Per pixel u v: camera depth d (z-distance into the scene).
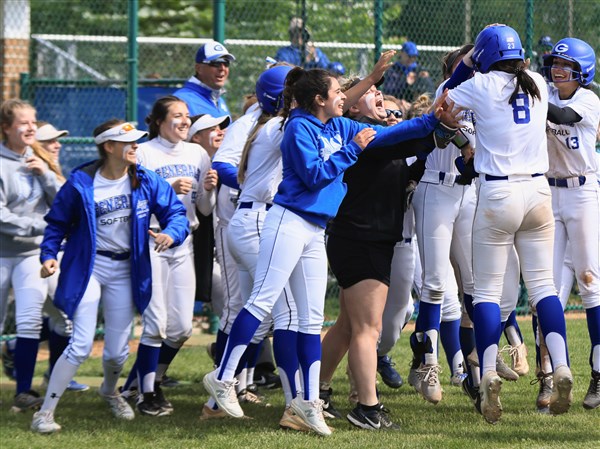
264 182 11.78
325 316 20.00
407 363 15.60
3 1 23.78
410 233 12.35
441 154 12.12
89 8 31.55
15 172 12.82
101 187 11.85
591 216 12.32
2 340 17.00
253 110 13.23
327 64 20.25
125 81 21.44
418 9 22.30
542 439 10.63
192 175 13.30
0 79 23.80
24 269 12.95
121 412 12.38
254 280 11.30
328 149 10.87
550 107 11.78
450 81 11.52
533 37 21.75
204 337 18.72
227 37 25.58
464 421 11.71
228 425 11.78
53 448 10.82
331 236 11.43
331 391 12.50
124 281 12.06
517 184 10.83
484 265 11.08
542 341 12.29
